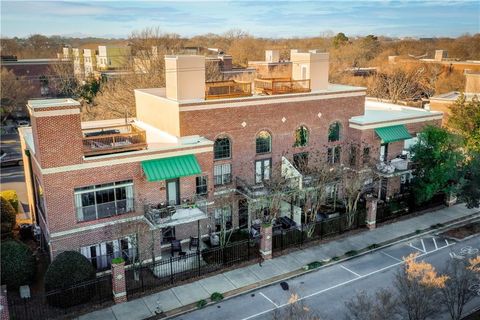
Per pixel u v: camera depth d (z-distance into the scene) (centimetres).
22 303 2223
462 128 3700
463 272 2020
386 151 3694
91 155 2489
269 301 2302
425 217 3366
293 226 3041
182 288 2394
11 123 7731
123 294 2255
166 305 2247
